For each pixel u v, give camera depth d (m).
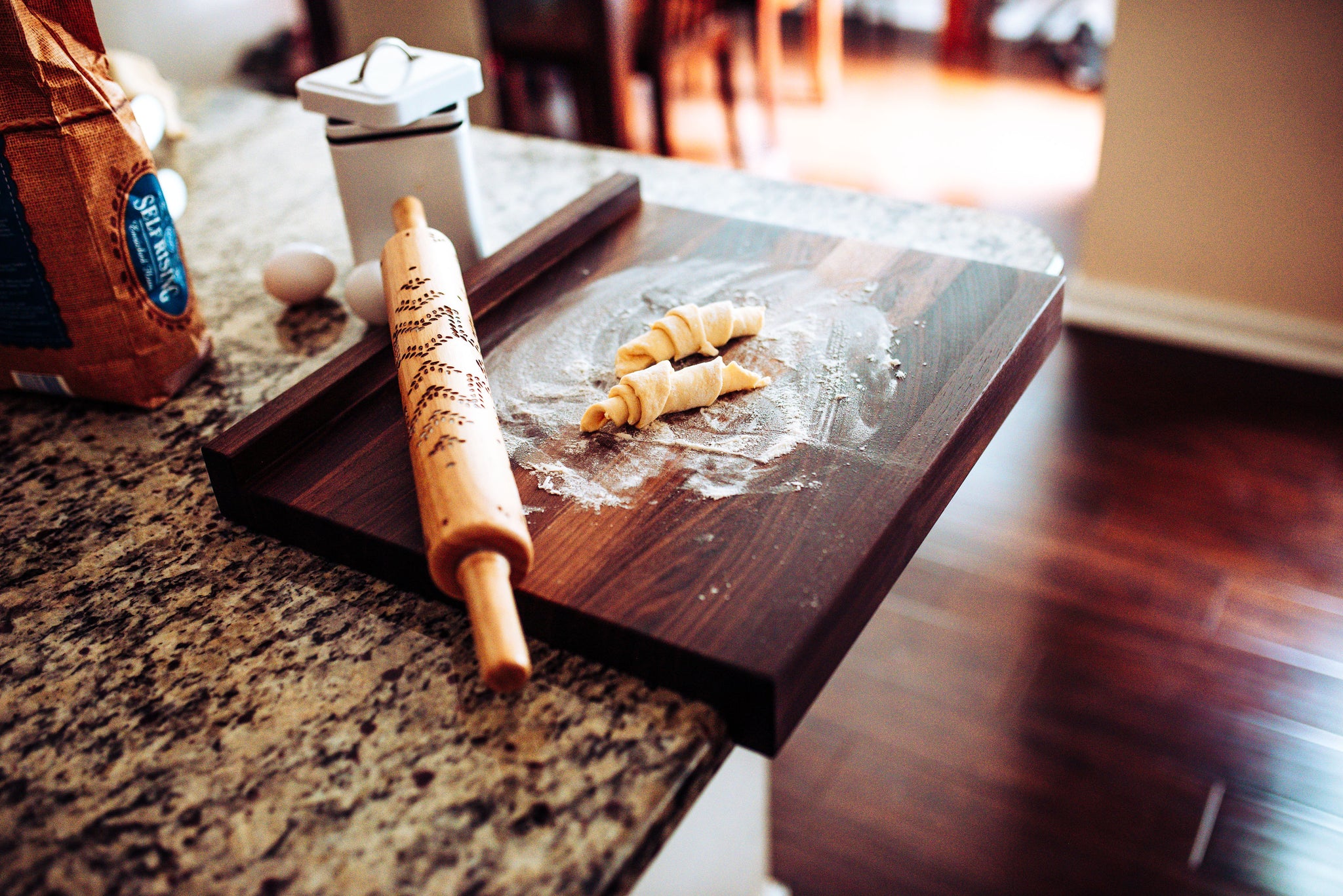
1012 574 1.93
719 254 0.92
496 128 3.09
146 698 0.58
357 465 0.69
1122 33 2.21
